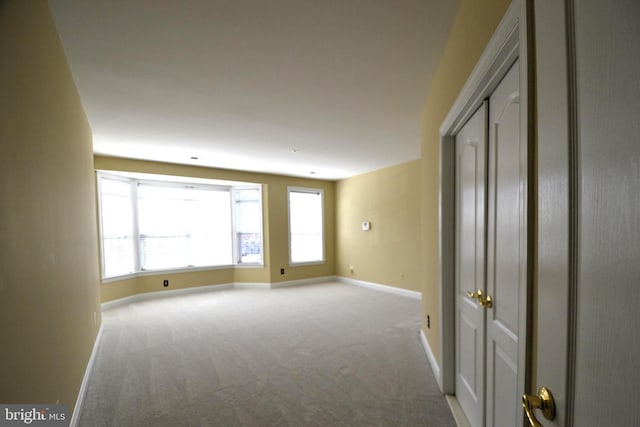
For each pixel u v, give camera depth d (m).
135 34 1.71
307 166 5.45
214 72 2.14
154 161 4.86
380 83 2.33
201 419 1.88
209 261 5.92
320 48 1.88
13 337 1.02
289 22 1.63
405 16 1.61
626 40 0.41
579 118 0.50
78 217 2.20
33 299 1.21
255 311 4.34
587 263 0.49
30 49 1.23
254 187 6.17
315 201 6.80
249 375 2.44
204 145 3.96
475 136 1.60
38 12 1.33
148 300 5.05
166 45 1.82
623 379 0.41
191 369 2.56
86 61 1.96
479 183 1.54
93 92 2.38
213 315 4.15
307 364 2.63
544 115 0.61
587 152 0.48
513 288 1.16
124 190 4.96
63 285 1.69
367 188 6.09
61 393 1.59
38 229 1.29
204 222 5.89
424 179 2.72
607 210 0.44
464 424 1.75
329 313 4.22
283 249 6.22
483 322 1.49
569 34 0.53
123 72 2.11
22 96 1.14
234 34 1.73
